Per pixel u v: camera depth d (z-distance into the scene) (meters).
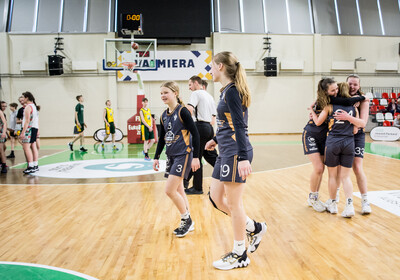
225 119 2.15
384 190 4.30
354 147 3.31
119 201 4.05
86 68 13.90
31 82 13.91
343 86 3.26
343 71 15.09
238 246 2.22
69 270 2.20
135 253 2.49
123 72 13.96
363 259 2.32
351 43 15.08
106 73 13.99
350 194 3.23
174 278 2.09
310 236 2.79
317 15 15.26
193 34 13.38
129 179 5.42
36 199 4.17
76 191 4.59
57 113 14.02
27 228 3.08
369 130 14.60
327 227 3.00
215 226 3.10
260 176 5.54
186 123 2.74
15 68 13.85
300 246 2.58
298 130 14.94
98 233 2.94
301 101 14.90
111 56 13.82
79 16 14.46
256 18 15.02
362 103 3.33
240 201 2.19
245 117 2.13
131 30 10.38
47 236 2.87
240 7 15.07
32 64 13.74
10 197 4.27
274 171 5.97
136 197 4.24
